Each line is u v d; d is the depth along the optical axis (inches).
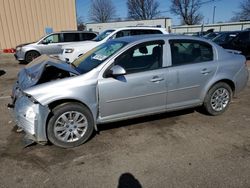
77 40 533.6
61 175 120.2
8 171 123.4
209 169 122.7
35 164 129.3
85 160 133.0
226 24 1790.1
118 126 173.8
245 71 196.9
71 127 145.1
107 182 114.9
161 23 1727.4
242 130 166.2
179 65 169.5
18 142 152.1
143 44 160.2
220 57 185.5
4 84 322.3
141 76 156.9
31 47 506.3
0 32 714.8
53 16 750.5
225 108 193.9
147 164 128.3
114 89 150.9
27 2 722.2
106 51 165.8
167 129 168.7
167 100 169.8
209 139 153.9
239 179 114.8
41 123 135.7
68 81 141.4
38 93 135.6
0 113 203.9
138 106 161.5
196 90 178.4
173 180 115.2
